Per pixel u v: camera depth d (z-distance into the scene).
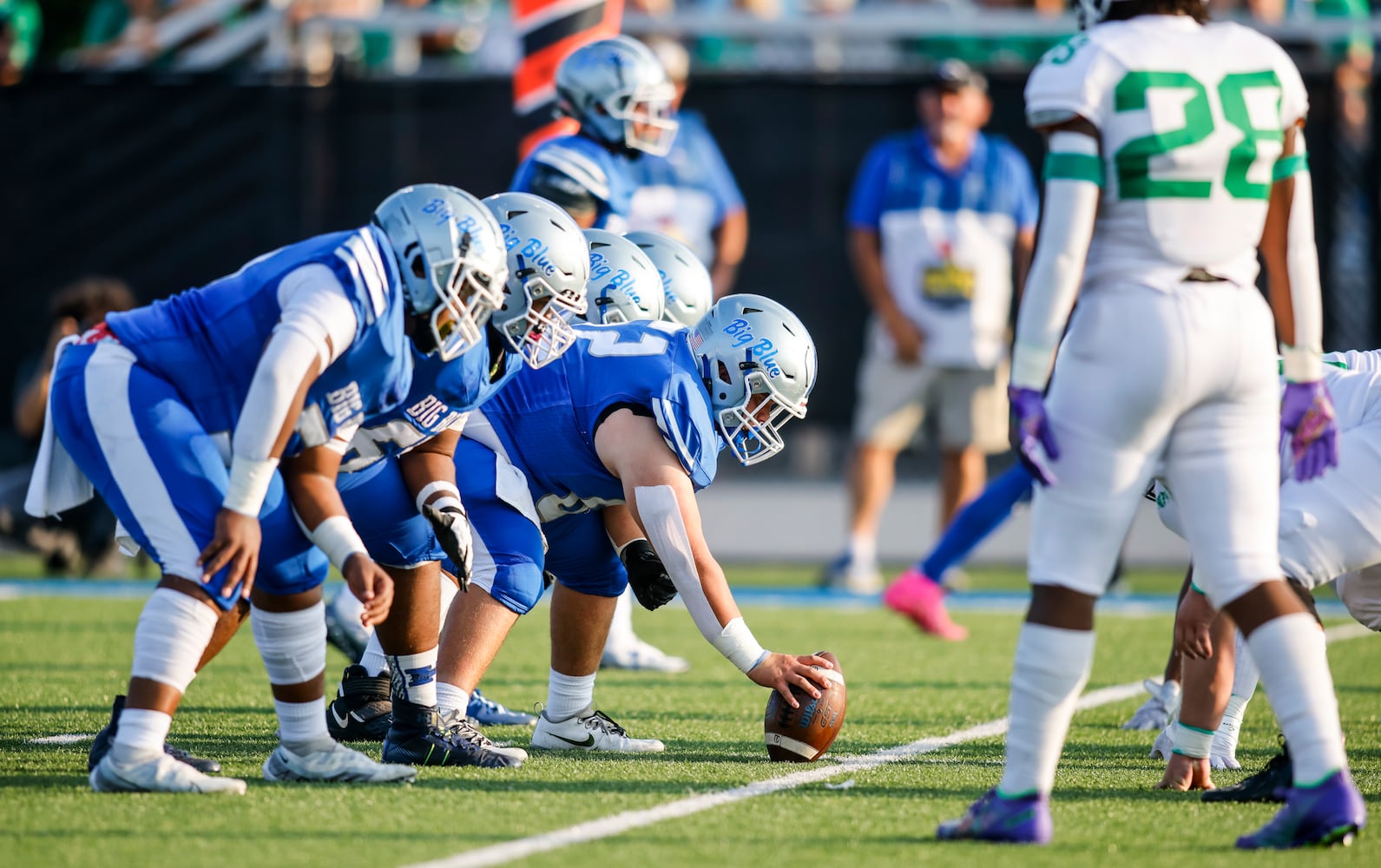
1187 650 13.51
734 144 38.78
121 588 31.70
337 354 12.06
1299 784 11.24
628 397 14.34
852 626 27.38
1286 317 11.68
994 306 32.22
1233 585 11.18
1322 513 13.11
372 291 12.16
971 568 38.88
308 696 13.20
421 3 43.84
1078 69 10.80
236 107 39.66
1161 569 38.72
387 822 11.77
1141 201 10.85
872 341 33.47
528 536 14.95
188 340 12.51
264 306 12.32
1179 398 10.88
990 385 32.22
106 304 31.12
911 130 38.44
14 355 40.00
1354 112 38.31
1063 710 11.27
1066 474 11.05
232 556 11.91
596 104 20.98
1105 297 10.95
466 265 12.36
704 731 16.97
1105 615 29.02
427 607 14.31
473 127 39.25
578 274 13.98
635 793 13.06
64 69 40.41
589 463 14.70
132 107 39.84
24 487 32.75
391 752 14.46
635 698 19.47
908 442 33.03
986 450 32.66
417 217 12.41
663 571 15.39
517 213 14.00
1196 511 11.23
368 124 39.41
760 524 40.12
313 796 12.62
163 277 40.00
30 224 40.03
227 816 11.84
